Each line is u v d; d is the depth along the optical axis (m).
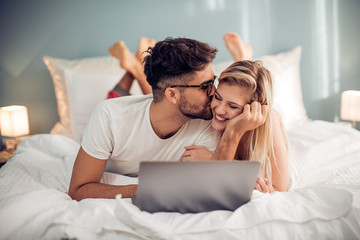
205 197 0.91
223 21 2.44
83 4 2.37
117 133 1.18
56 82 2.25
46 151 1.65
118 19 2.39
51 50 2.42
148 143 1.24
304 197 0.96
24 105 2.50
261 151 1.23
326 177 1.34
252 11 2.43
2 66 2.44
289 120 2.09
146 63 1.14
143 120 1.20
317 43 2.49
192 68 1.06
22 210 0.94
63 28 2.39
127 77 1.97
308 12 2.45
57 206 0.97
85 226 0.86
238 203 0.95
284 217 0.85
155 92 1.14
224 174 0.86
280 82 2.16
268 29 2.46
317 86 2.55
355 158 1.51
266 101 1.16
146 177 0.83
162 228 0.83
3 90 2.48
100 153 1.17
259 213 0.87
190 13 2.41
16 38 2.40
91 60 2.30
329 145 1.68
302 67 2.52
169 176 0.84
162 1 2.39
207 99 1.13
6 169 1.37
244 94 1.12
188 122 1.27
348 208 0.88
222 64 2.24
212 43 2.46
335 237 0.83
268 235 0.83
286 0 2.43
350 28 2.46
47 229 0.85
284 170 1.28
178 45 1.06
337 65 2.52
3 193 1.11
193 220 0.87
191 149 1.26
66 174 1.39
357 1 2.42
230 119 1.17
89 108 2.11
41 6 2.37
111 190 1.11
